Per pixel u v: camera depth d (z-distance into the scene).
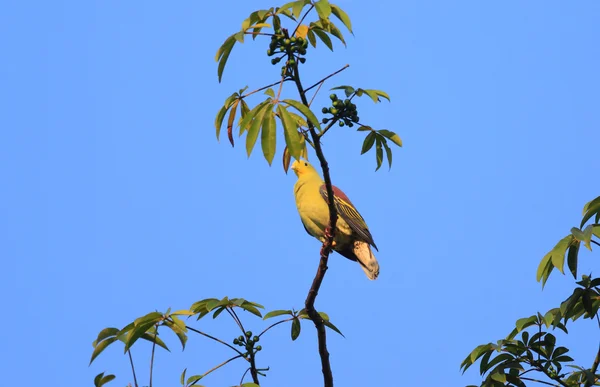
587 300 9.61
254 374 9.41
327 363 11.05
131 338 9.11
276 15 8.66
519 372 10.12
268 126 7.92
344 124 9.48
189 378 9.09
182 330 9.20
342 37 9.30
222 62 8.85
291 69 8.91
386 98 9.38
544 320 9.82
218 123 9.55
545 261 8.90
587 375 9.66
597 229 8.39
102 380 9.55
